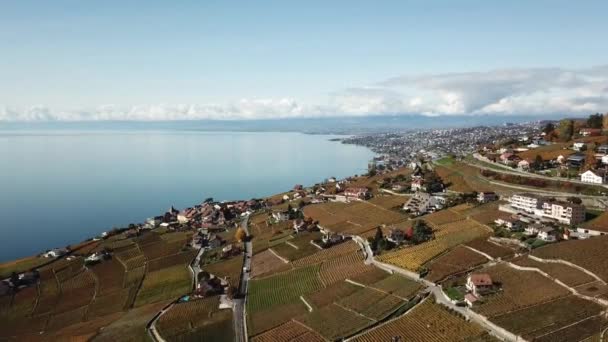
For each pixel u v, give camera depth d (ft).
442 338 342.03
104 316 536.83
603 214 548.72
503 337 324.60
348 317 414.00
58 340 473.26
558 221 553.64
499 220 575.79
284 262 621.72
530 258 443.32
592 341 298.56
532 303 361.92
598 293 355.36
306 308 458.50
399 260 519.60
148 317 494.59
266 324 437.17
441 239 556.92
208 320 467.11
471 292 401.29
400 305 414.41
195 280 610.24
